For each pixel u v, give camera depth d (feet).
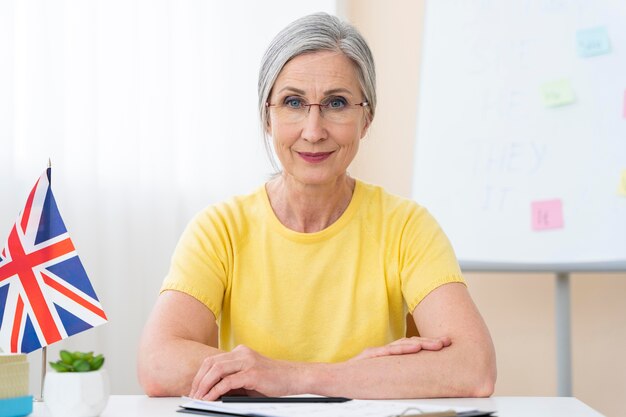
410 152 8.91
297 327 4.89
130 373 7.63
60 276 3.90
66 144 7.43
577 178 7.54
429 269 4.76
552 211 7.58
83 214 7.45
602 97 7.53
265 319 4.88
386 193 5.20
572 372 8.07
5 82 7.09
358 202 5.05
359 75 4.67
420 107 8.25
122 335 7.59
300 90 4.55
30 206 3.93
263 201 5.08
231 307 4.94
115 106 7.60
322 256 4.95
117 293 7.57
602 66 7.56
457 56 8.15
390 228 4.99
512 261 7.67
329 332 4.90
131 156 7.66
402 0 9.00
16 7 7.23
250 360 3.89
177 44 7.97
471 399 3.92
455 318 4.48
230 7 8.13
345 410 3.13
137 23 7.68
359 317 4.89
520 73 7.88
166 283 4.77
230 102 8.09
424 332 4.66
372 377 3.91
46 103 7.29
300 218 4.98
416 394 3.94
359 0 9.09
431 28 8.29
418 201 8.12
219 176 8.05
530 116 7.79
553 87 7.72
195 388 3.94
